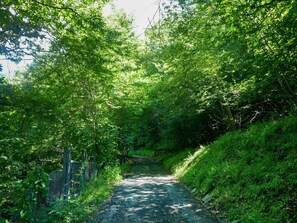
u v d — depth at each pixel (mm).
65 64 7816
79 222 6863
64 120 9234
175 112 19031
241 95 12281
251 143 10469
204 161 13953
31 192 4574
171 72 14602
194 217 7375
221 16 7598
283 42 7383
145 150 48844
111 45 9117
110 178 14453
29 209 4398
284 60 7871
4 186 4641
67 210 6504
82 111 12336
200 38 9352
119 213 7969
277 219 5543
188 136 25000
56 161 11680
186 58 10922
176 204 9094
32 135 8000
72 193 9234
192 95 15078
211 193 9555
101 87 12141
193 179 12867
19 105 7184
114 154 18312
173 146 30094
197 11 8562
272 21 7273
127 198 10305
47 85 8945
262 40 8094
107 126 15133
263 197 6668
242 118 16422
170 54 10750
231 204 7613
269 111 13633
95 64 7469
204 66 12141
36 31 6750
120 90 14633
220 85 13648
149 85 19047
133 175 19281
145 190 12148
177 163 20922
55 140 10750
